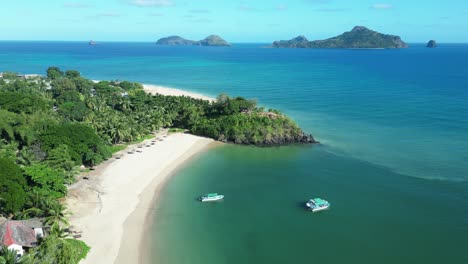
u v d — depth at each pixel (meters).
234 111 125.81
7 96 115.88
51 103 143.88
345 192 79.06
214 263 55.19
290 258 56.47
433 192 78.19
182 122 130.62
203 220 67.38
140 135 114.81
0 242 51.75
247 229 64.50
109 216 67.31
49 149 83.62
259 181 85.25
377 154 102.56
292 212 70.56
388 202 74.06
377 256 56.75
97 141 93.38
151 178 85.50
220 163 96.69
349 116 146.50
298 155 103.12
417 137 117.56
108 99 151.62
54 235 52.41
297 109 159.88
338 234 62.88
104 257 55.28
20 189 62.19
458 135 118.62
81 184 79.50
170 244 59.59
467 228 64.12
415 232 63.12
